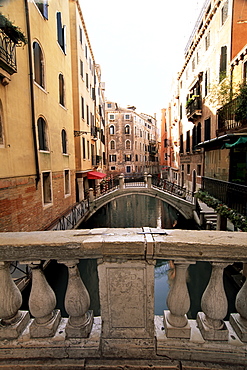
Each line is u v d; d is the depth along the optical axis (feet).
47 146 34.14
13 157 23.77
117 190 62.80
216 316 4.95
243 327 5.13
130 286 4.97
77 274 5.18
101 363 5.03
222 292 4.90
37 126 30.07
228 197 27.48
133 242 4.64
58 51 39.06
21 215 25.39
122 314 5.11
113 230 5.44
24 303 17.01
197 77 51.93
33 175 28.43
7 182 22.59
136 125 140.05
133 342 5.12
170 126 125.18
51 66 35.50
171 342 5.11
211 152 37.55
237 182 27.45
